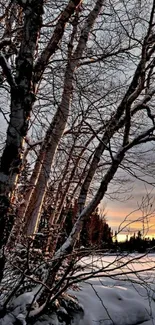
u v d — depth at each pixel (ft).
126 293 24.91
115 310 22.53
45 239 20.13
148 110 17.51
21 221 18.98
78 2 13.50
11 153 11.45
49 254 18.31
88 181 19.16
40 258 16.33
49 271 16.20
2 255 11.75
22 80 11.62
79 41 20.70
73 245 16.61
